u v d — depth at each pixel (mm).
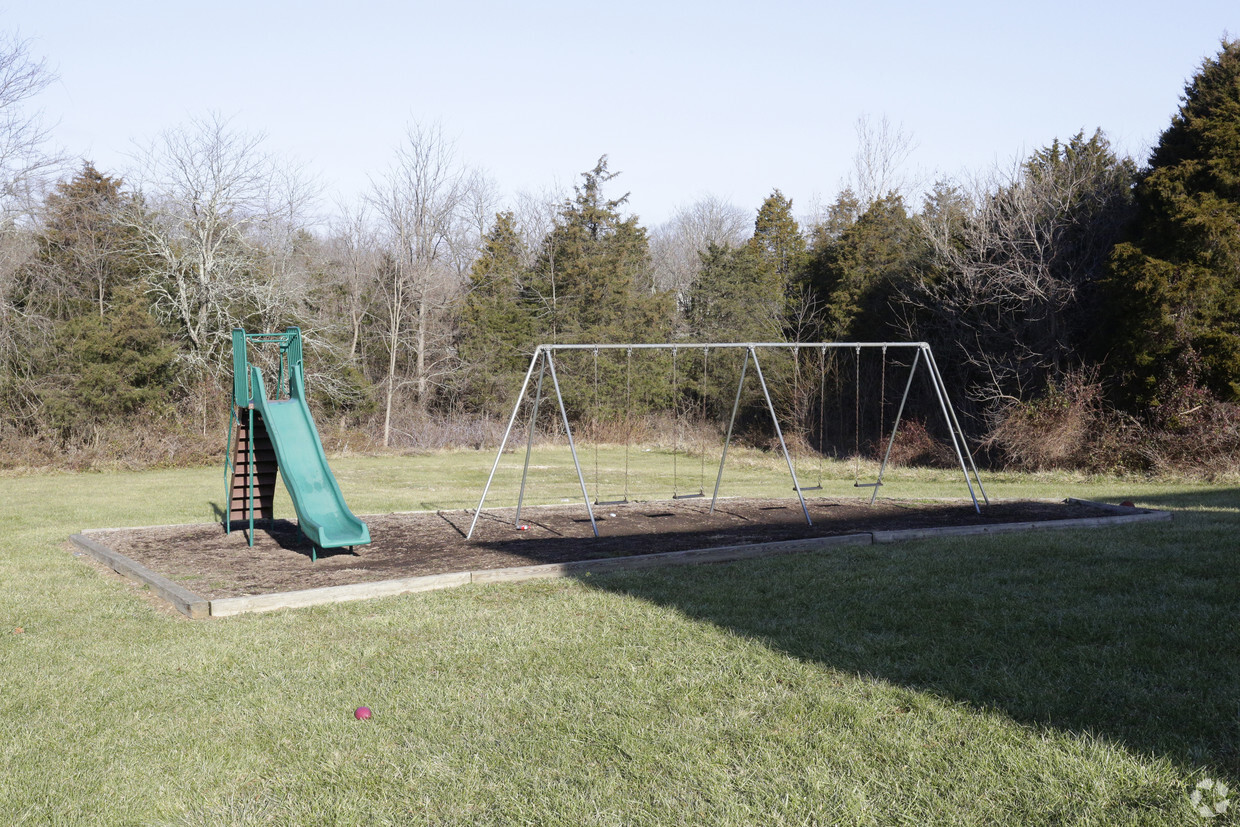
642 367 29875
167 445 21031
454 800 3240
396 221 29609
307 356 26609
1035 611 5547
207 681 4602
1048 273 21281
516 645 5125
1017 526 9258
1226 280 17359
